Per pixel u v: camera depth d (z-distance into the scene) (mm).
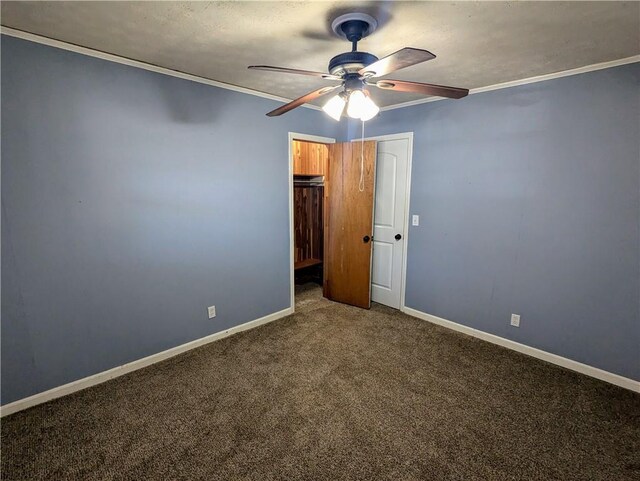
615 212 2285
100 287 2318
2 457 1737
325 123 3764
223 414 2062
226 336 3129
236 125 2955
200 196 2783
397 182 3646
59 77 2006
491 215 2912
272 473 1648
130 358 2523
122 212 2361
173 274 2693
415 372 2529
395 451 1782
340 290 4047
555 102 2465
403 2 1480
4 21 1727
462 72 2449
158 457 1742
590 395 2256
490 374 2506
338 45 1988
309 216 4980
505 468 1680
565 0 1454
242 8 1547
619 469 1676
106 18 1667
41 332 2109
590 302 2447
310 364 2641
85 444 1824
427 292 3496
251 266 3256
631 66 2139
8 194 1914
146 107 2393
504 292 2902
